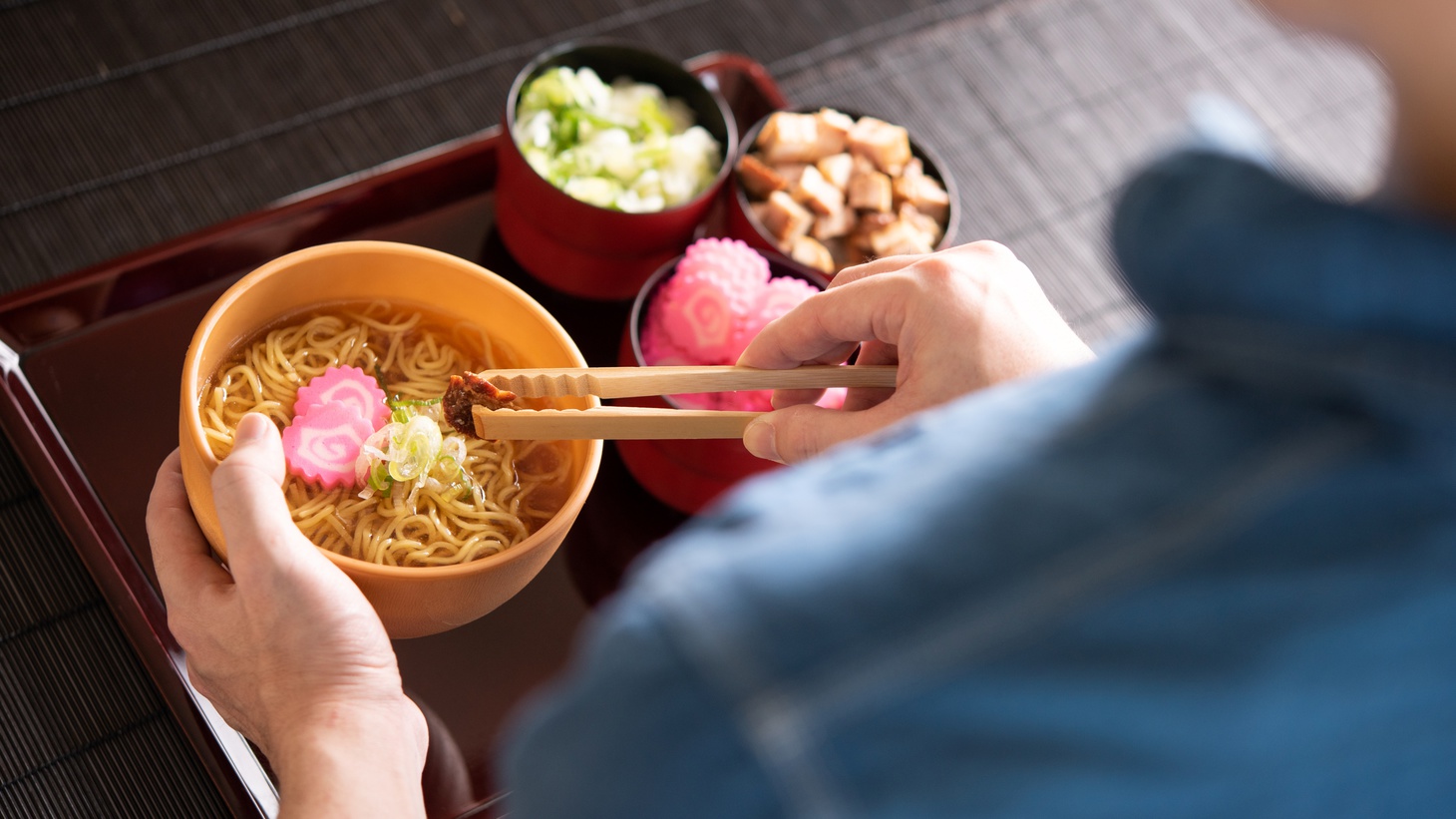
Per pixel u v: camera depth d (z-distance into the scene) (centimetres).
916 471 46
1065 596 42
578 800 44
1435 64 41
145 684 79
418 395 79
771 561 43
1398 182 46
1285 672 41
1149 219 43
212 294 84
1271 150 46
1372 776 46
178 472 74
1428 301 39
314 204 86
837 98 102
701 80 90
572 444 78
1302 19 45
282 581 68
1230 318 43
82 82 96
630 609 44
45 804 77
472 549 76
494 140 89
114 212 93
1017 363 69
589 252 85
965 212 100
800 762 40
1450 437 40
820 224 88
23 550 81
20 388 80
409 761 69
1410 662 43
